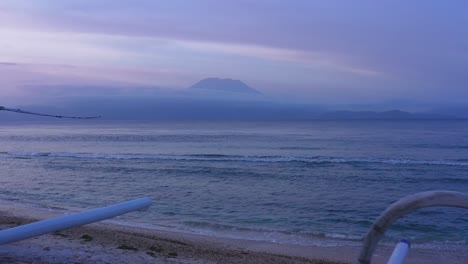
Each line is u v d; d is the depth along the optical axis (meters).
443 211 16.69
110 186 23.94
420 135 79.94
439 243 12.52
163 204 18.66
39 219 13.34
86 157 40.75
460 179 26.39
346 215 16.80
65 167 32.66
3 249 7.49
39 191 22.11
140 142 66.31
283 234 13.27
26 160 38.16
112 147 56.47
